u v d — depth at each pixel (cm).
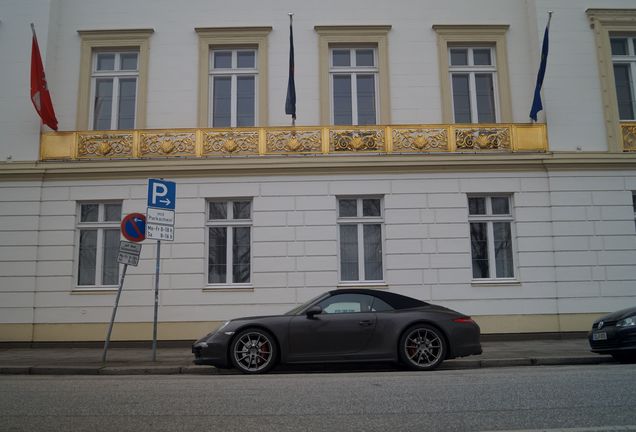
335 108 1606
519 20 1628
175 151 1525
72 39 1605
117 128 1597
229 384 822
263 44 1602
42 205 1497
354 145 1527
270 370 961
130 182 1508
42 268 1471
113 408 651
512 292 1470
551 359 1070
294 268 1475
